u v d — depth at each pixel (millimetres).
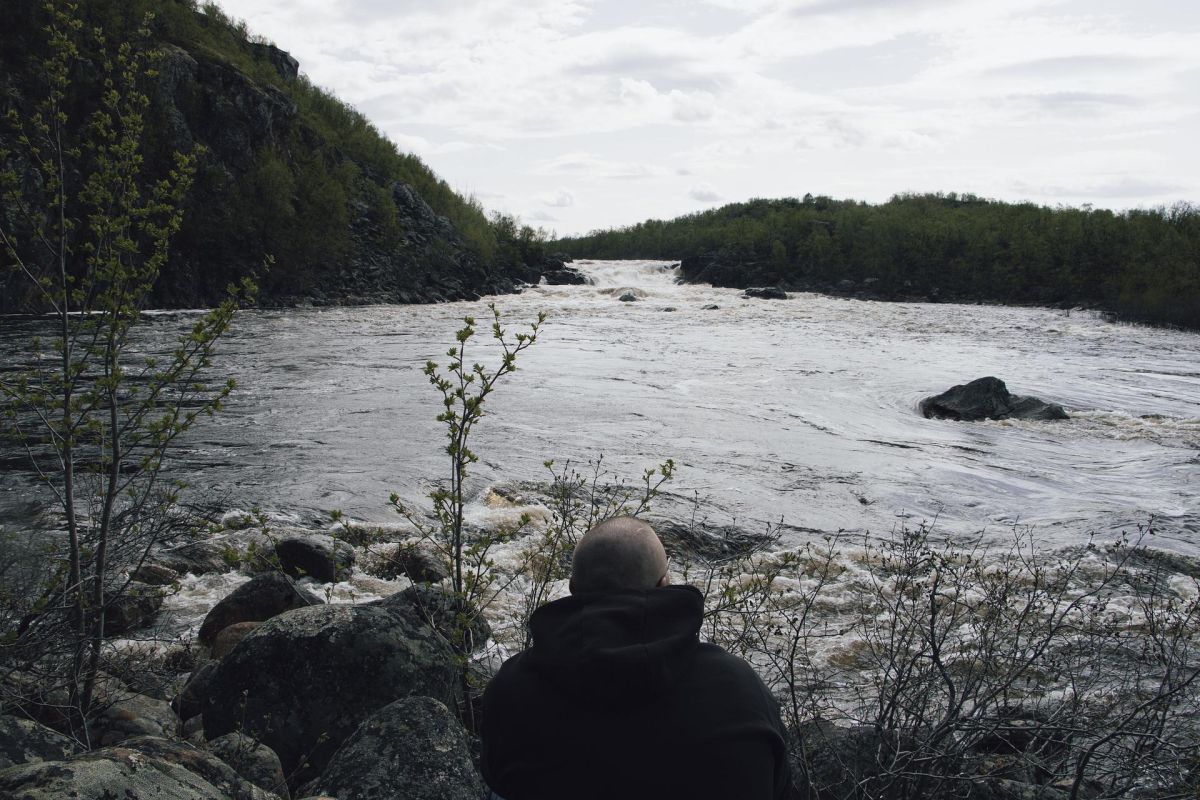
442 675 4328
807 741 4027
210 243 37781
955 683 4707
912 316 38500
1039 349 26891
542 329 30547
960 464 12742
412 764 3252
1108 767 4047
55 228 4496
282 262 39781
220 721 4133
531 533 9078
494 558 8188
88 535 5168
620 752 1436
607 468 11867
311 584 7715
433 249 48156
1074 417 16453
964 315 39500
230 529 8984
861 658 5855
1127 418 16312
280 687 4125
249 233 38719
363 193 48906
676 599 1565
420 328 30109
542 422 14734
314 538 8109
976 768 3914
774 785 1481
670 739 1435
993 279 50562
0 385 4297
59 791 2311
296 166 43219
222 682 4184
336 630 4258
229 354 22359
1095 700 4656
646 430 14336
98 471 4527
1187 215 51156
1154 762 3719
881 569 8078
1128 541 9375
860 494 11109
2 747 2951
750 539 9242
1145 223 51156
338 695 4121
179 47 38875
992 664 4809
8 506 8531
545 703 1504
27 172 15648
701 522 9672
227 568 7934
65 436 4344
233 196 38344
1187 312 35656
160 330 25484
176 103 37594
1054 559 8688
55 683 4164
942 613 6234
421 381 18578
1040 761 3758
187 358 4602
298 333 27922
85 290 4520
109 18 34875
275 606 6391
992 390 16734
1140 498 11156
